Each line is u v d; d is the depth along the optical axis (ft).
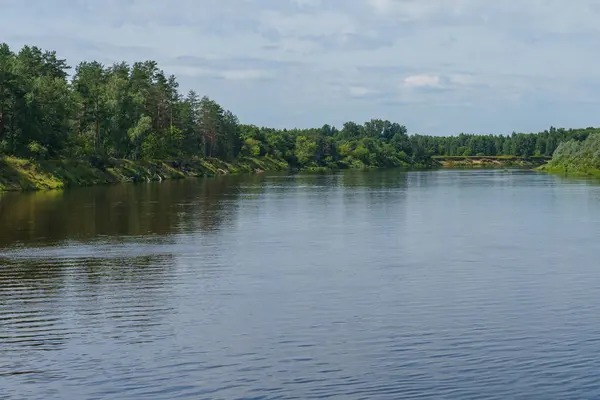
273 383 69.21
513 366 73.05
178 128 589.32
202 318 90.89
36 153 360.48
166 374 71.56
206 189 351.05
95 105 456.45
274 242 155.53
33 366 73.77
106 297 101.91
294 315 92.32
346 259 133.69
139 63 578.25
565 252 142.00
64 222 191.42
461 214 219.20
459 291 106.11
